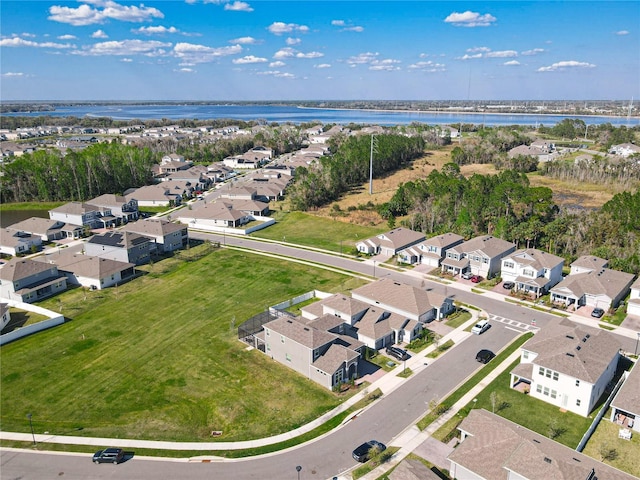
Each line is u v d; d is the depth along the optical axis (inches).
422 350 2116.1
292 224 4266.7
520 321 2368.4
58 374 1955.0
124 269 2967.5
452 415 1659.7
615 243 3112.7
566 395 1678.2
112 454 1457.9
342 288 2810.0
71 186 5078.7
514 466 1252.5
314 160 6309.1
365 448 1478.8
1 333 2273.6
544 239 3336.6
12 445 1542.8
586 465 1274.6
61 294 2741.1
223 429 1630.2
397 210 4382.4
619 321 2337.6
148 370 1979.6
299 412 1705.2
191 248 3604.8
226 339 2225.6
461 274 2970.0
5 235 3494.1
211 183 6117.1
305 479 1386.6
